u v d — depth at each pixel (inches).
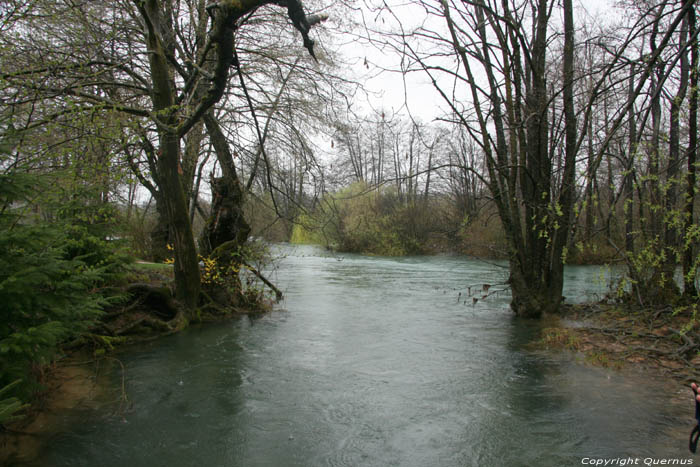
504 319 396.5
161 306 361.1
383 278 719.7
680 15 225.0
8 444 167.2
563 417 189.6
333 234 1298.0
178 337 333.7
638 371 248.7
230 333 346.9
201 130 450.6
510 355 284.4
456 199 1232.8
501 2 378.6
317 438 173.6
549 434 174.1
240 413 197.3
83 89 316.5
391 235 1270.9
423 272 809.5
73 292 180.1
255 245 464.4
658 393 215.3
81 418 191.0
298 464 154.3
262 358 280.8
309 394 219.6
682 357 261.6
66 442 169.5
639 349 281.9
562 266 401.1
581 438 170.2
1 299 146.9
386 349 300.5
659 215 331.3
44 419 189.3
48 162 224.5
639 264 327.3
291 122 450.6
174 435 176.2
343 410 200.1
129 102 384.2
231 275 426.6
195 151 463.8
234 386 231.0
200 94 410.3
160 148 330.3
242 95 460.8
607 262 388.8
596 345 300.4
